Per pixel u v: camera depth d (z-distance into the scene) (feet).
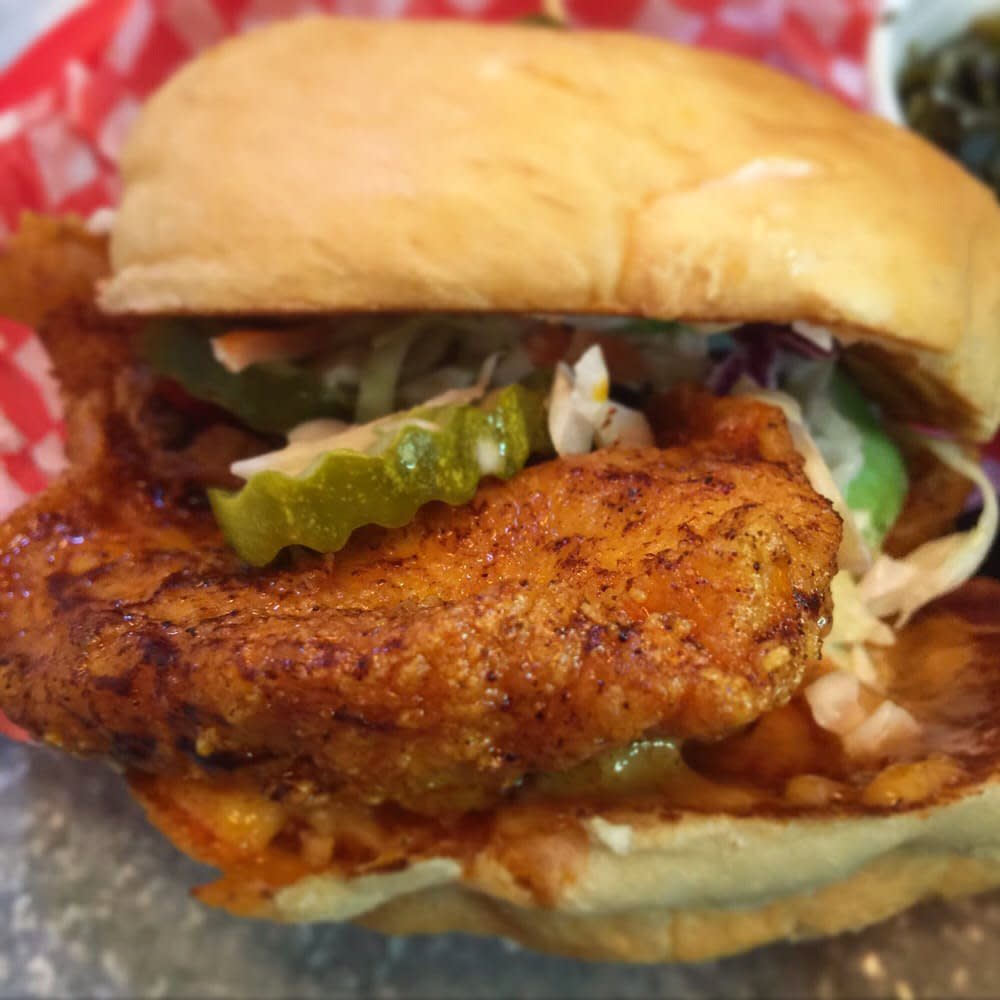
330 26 0.47
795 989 0.42
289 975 0.42
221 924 0.42
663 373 0.46
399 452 0.38
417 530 0.39
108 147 0.67
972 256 0.45
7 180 0.63
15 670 0.38
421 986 0.42
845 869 0.37
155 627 0.35
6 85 0.65
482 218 0.40
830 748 0.39
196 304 0.42
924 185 0.45
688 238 0.40
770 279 0.39
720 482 0.38
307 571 0.38
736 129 0.43
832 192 0.41
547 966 0.43
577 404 0.42
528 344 0.45
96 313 0.51
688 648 0.33
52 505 0.43
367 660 0.33
